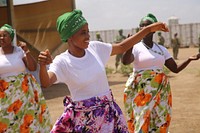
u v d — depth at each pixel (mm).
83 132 3189
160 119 5035
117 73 18484
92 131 3197
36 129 5523
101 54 3352
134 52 5090
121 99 10352
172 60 5215
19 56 5449
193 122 7215
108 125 3223
